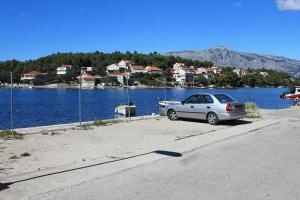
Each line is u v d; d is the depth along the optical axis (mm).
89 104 62625
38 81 152625
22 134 14906
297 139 14344
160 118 22406
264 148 12195
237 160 10125
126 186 7449
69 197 6688
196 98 20391
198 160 10148
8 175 8352
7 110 48812
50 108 53125
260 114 25859
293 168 9086
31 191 7008
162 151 11492
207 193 6977
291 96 68625
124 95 97812
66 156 10672
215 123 19297
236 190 7168
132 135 15312
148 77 162125
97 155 10875
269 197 6727
